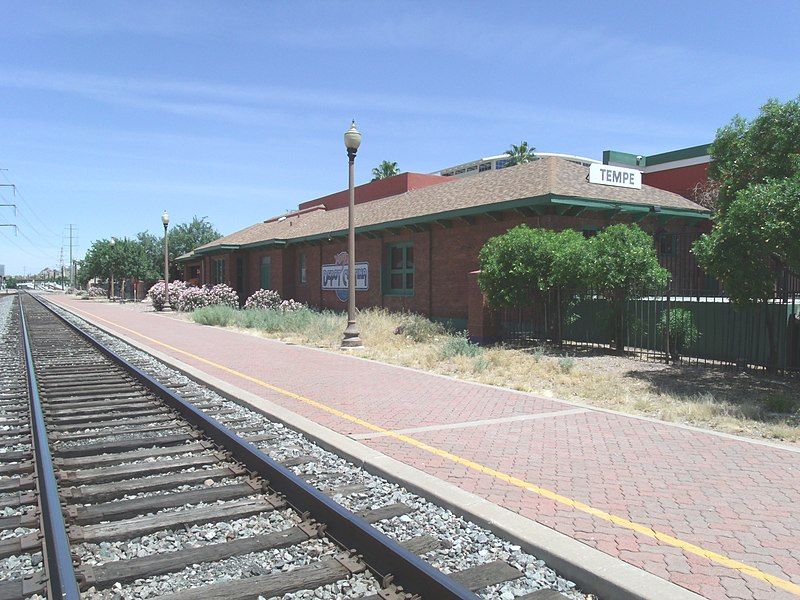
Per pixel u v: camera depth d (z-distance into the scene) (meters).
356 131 15.23
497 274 14.77
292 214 42.72
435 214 19.16
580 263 13.53
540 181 17.55
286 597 3.61
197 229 60.00
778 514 4.68
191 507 5.05
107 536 4.36
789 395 9.12
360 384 10.36
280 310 25.34
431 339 16.84
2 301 59.41
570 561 3.82
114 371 12.69
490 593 3.62
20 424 8.05
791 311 11.30
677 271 19.38
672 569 3.79
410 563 3.61
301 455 6.51
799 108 10.66
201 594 3.56
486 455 6.21
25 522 4.62
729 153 11.59
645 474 5.62
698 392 9.39
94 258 57.66
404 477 5.45
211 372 11.84
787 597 3.46
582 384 10.12
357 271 25.64
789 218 8.33
